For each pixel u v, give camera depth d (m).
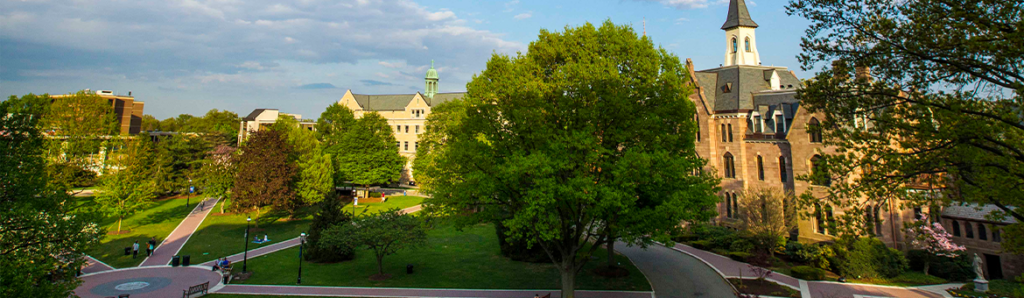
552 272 35.53
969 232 37.28
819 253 36.50
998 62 12.69
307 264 39.91
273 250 45.28
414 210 64.25
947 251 35.25
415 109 102.69
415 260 40.28
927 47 13.70
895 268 35.12
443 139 57.88
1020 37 11.38
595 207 21.58
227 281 34.66
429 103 105.50
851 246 35.38
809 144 41.28
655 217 21.31
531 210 21.12
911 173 15.93
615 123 23.98
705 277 34.28
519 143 25.11
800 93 17.06
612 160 23.84
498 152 25.12
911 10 13.95
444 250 43.69
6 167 21.69
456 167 26.11
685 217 22.62
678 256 40.81
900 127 15.38
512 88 26.97
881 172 16.34
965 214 37.44
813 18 15.70
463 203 24.53
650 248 43.91
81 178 57.66
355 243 35.66
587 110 23.12
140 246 46.41
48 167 51.53
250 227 55.28
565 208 25.59
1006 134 14.50
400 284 33.59
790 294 30.25
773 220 38.94
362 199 73.75
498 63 30.47
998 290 30.86
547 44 29.17
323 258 40.19
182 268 39.22
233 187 56.50
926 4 13.53
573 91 24.69
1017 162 13.98
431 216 27.95
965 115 14.56
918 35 13.76
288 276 36.25
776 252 40.59
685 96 26.72
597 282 32.59
